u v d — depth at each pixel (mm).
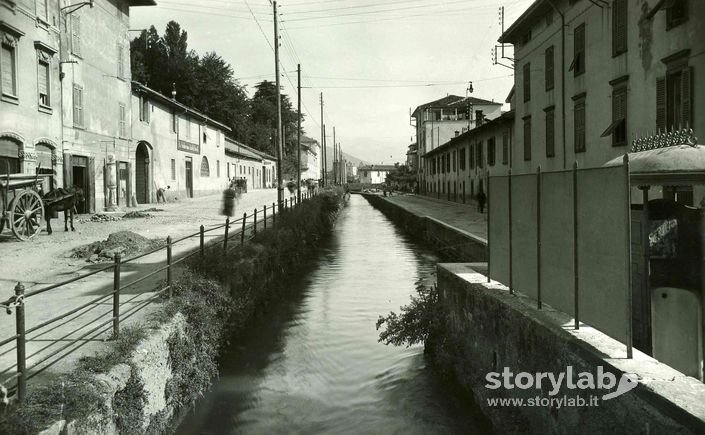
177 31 64750
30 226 14266
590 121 19172
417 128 73625
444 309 8211
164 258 11922
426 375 7852
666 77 14453
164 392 5941
